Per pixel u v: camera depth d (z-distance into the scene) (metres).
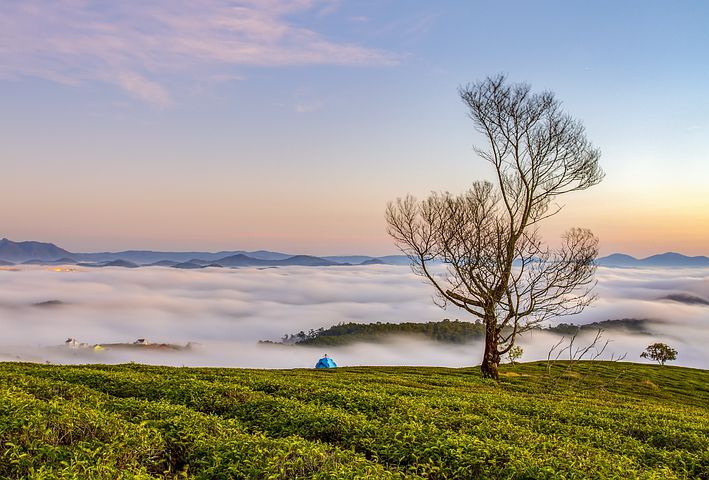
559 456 14.79
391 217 50.78
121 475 10.66
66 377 27.42
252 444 13.46
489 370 49.41
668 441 19.70
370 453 15.05
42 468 10.55
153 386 24.52
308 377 37.06
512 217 48.62
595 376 62.22
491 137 50.03
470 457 13.74
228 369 39.75
